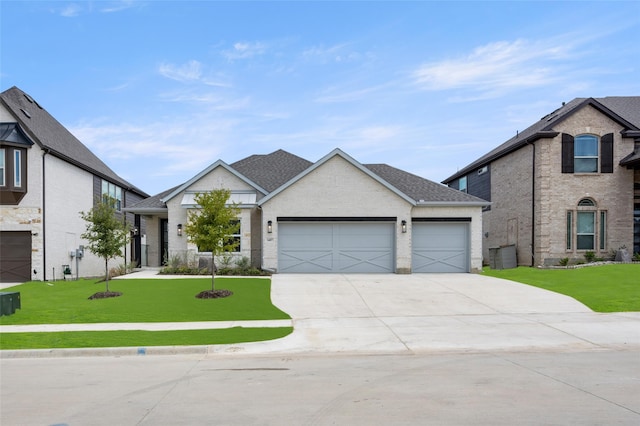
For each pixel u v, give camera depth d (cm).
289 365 770
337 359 812
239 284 1697
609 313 1225
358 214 2077
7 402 588
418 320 1155
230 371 733
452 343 927
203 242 1498
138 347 882
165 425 502
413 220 2142
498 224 2814
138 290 1565
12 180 2016
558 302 1374
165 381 678
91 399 596
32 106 2397
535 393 601
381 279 1856
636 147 2317
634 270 1919
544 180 2305
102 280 1827
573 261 2286
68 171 2347
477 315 1214
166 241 2605
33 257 2048
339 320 1156
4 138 1978
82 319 1157
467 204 2114
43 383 673
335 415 525
